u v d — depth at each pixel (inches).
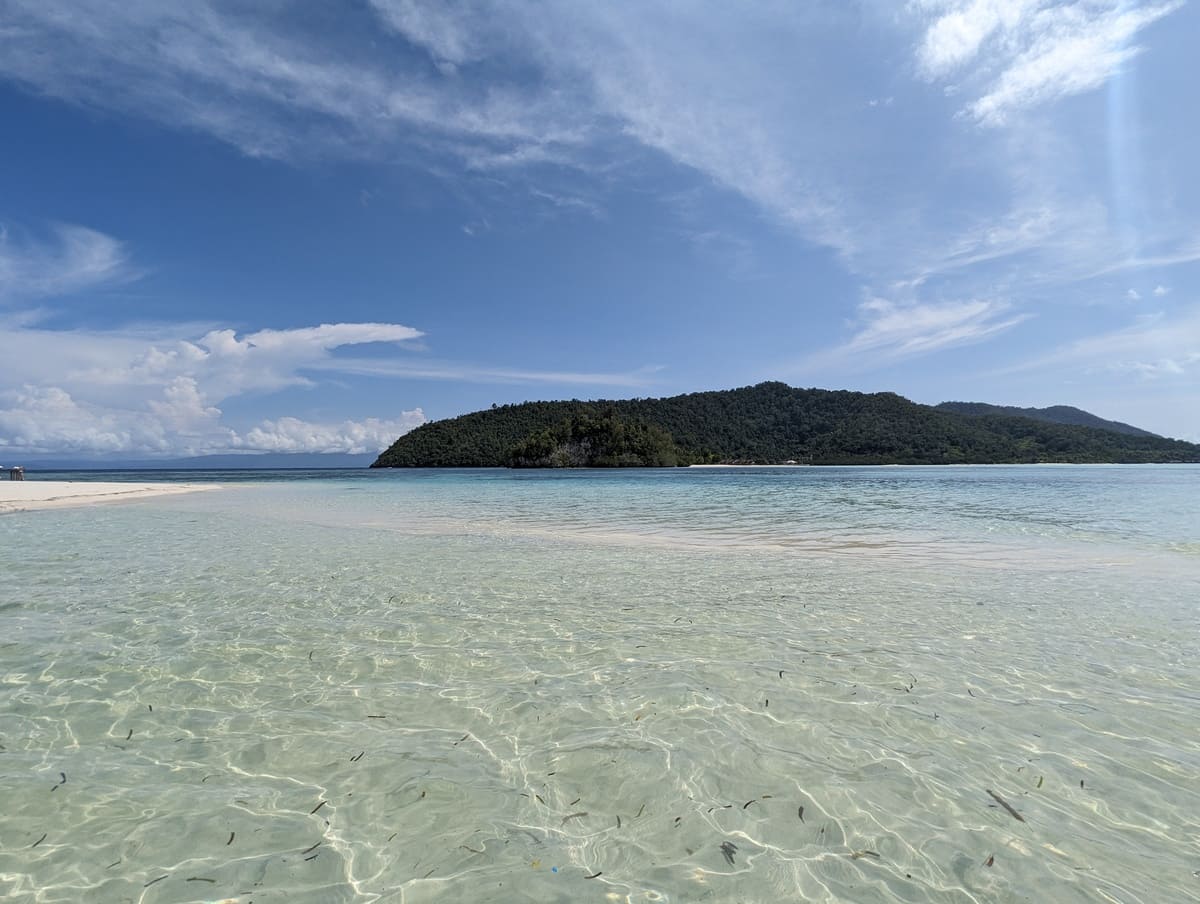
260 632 228.8
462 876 98.3
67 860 100.8
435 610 262.1
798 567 362.3
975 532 533.0
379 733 148.2
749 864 101.9
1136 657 201.2
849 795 121.6
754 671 188.7
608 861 102.6
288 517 689.0
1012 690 174.1
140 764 132.7
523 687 176.9
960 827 111.7
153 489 1328.7
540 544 461.1
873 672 187.6
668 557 398.6
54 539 485.7
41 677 182.4
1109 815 115.2
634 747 140.9
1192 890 95.5
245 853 103.3
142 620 244.1
